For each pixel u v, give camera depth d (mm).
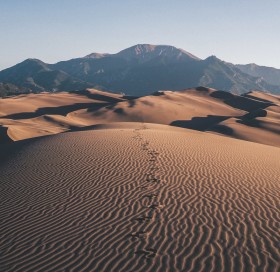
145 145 26672
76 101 125000
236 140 36781
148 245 11562
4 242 12281
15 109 105250
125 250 11312
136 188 16859
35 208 15117
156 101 107000
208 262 10531
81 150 25234
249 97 143000
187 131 42719
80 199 15797
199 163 21688
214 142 31672
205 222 13133
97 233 12516
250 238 11945
